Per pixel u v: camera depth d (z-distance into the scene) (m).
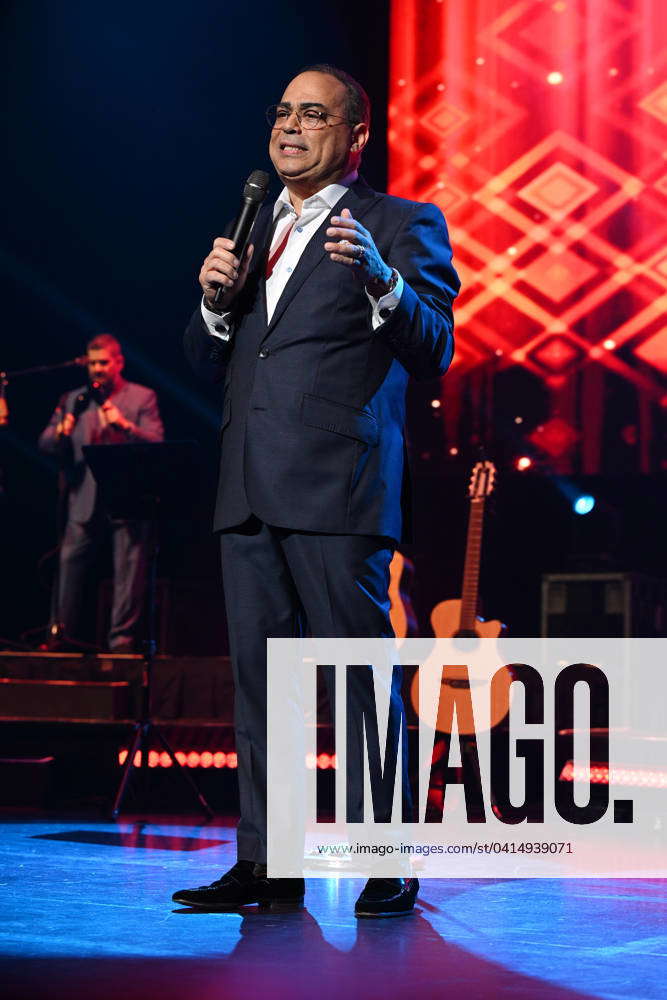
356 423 5.15
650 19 14.29
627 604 11.37
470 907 5.31
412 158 14.84
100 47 14.80
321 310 5.20
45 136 15.17
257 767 5.28
